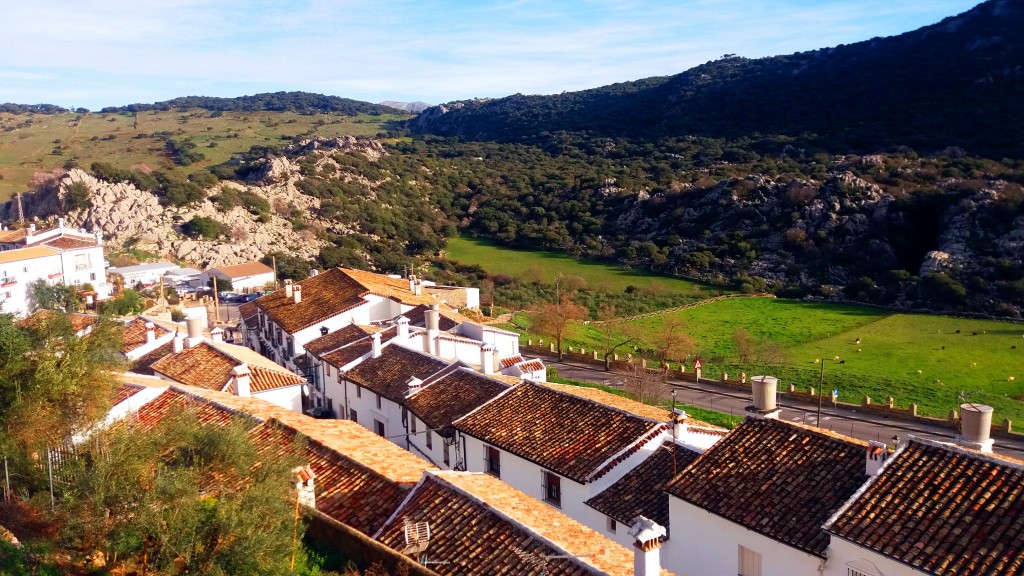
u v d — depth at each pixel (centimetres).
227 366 4062
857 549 1955
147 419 3130
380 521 2347
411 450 3884
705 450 2781
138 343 4797
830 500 2205
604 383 7100
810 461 2397
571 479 2861
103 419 2458
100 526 1800
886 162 14762
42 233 9925
